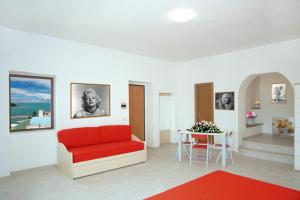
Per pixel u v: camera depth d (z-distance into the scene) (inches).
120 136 213.8
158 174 169.8
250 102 307.6
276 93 299.3
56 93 188.4
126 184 149.2
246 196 66.5
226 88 249.1
